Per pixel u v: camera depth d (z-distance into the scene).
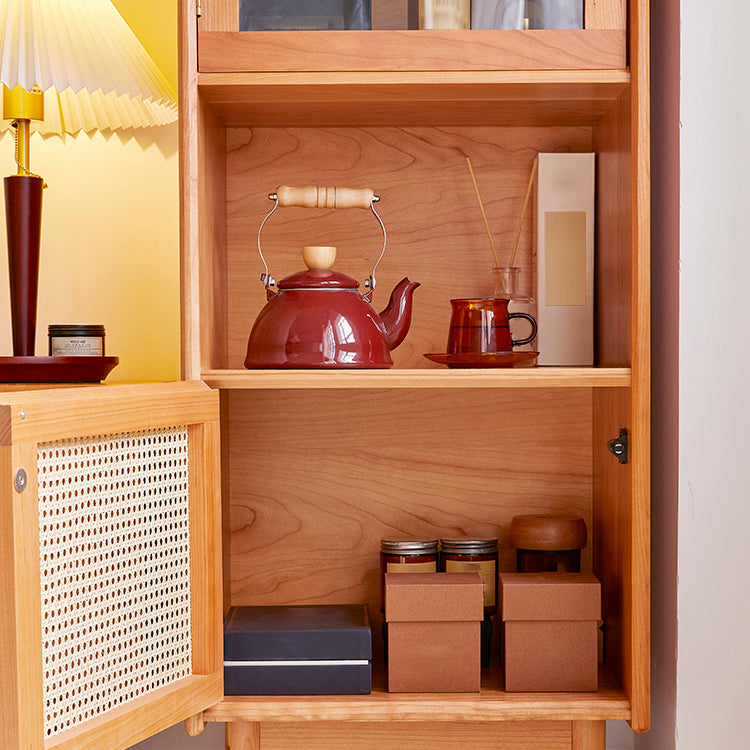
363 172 1.29
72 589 0.82
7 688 0.74
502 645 1.13
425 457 1.29
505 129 1.28
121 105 1.25
